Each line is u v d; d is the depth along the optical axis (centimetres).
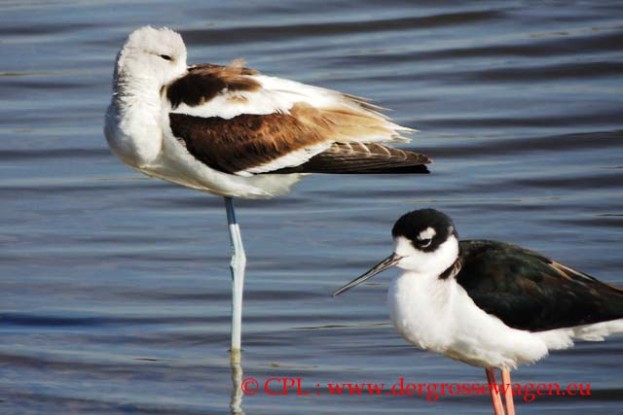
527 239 1571
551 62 2158
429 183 1767
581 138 1897
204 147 1306
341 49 2214
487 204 1688
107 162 1853
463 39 2252
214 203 1723
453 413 1167
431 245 1058
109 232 1622
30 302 1423
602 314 1060
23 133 1931
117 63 1298
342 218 1659
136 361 1282
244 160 1323
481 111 1991
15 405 1180
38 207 1698
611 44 2208
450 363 1270
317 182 1786
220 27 2280
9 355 1291
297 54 2197
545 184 1752
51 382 1232
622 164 1811
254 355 1297
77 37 2252
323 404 1188
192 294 1445
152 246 1580
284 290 1450
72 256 1548
